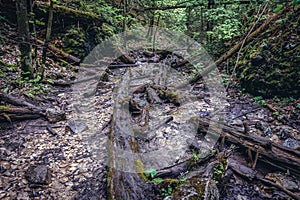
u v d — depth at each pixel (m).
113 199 2.66
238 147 3.78
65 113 4.70
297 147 3.70
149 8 8.88
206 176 3.01
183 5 7.99
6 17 6.73
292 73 5.03
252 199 3.04
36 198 2.90
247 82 5.77
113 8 9.52
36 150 3.72
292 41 5.30
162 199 2.84
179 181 3.05
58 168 3.40
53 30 7.52
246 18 7.44
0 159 3.40
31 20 5.96
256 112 4.97
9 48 6.16
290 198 2.97
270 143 3.46
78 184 3.16
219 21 7.90
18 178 3.15
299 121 4.38
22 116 4.35
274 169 3.42
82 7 8.55
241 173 3.34
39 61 6.46
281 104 5.04
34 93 5.25
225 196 3.06
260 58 5.66
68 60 7.15
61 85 6.04
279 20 5.95
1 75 5.23
